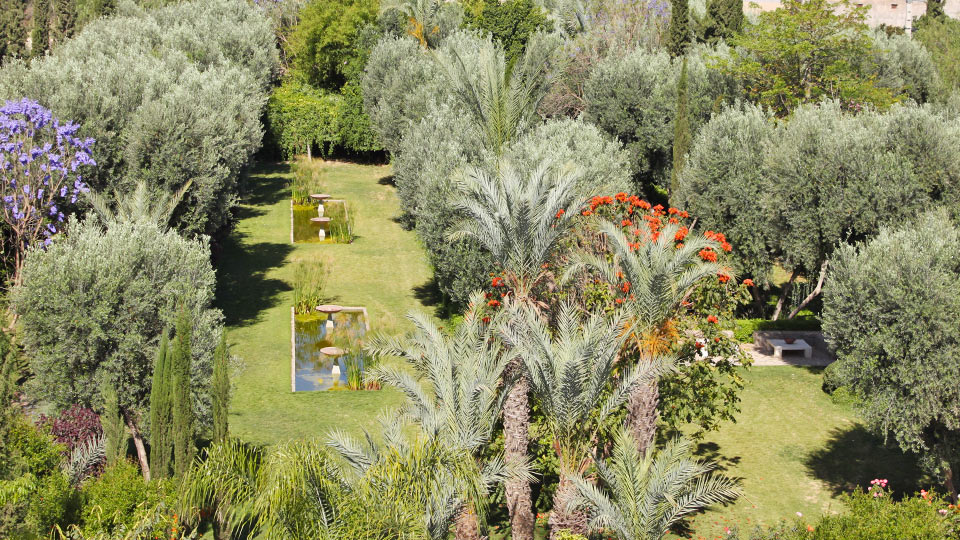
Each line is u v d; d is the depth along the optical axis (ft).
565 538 44.62
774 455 63.67
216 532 49.73
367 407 70.54
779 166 81.10
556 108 145.79
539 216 51.42
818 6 123.13
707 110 128.36
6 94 79.61
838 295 54.70
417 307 95.76
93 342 54.24
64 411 55.16
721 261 56.08
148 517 43.39
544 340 45.88
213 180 85.35
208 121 86.84
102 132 80.28
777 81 122.01
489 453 53.98
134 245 56.85
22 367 56.90
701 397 56.08
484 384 45.57
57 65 85.81
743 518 54.75
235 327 87.66
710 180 90.33
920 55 141.79
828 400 73.61
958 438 51.47
